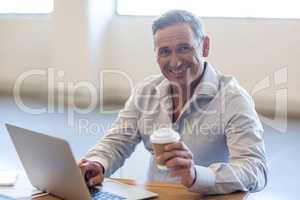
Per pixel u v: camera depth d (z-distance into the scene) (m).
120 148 2.16
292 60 5.82
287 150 4.50
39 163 1.66
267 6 5.87
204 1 6.16
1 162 3.88
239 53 6.03
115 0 6.62
